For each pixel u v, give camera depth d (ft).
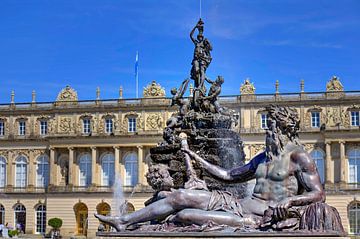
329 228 22.54
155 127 303.48
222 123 75.87
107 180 307.17
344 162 283.18
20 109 320.50
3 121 323.37
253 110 294.66
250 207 23.90
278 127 24.86
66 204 303.68
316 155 288.71
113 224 24.48
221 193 24.32
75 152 310.86
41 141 318.04
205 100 79.92
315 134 288.92
